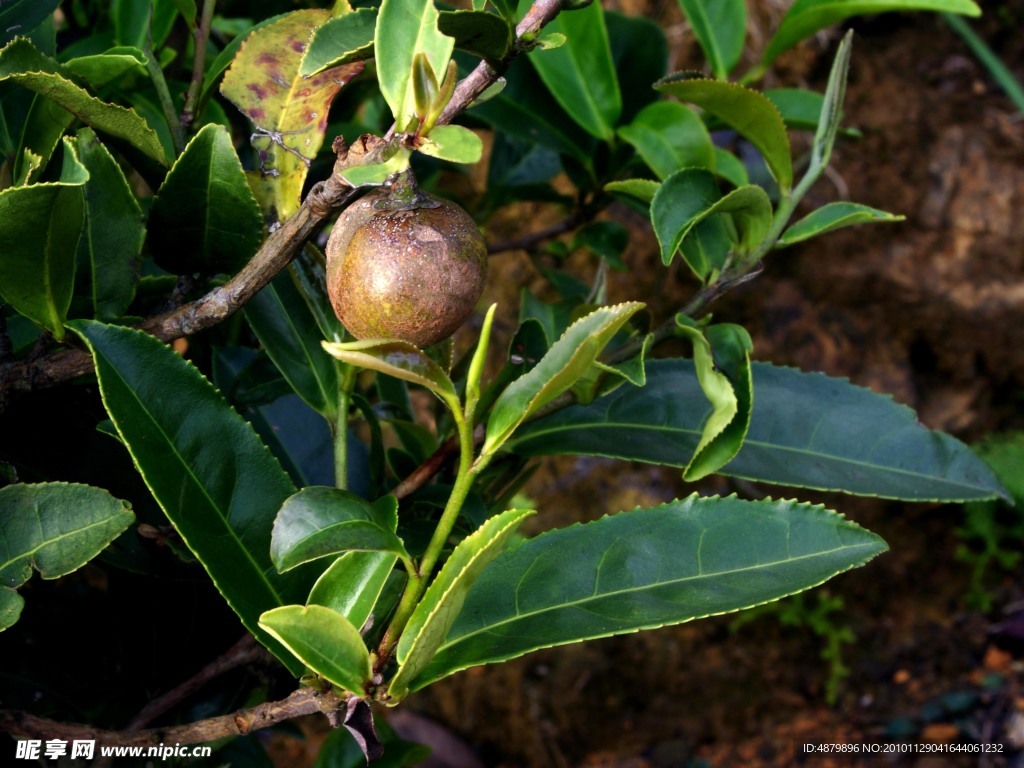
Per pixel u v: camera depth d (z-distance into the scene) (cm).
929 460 29
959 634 77
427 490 28
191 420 23
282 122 24
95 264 24
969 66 74
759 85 71
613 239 47
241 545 23
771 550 24
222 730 23
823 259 71
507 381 27
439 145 19
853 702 76
